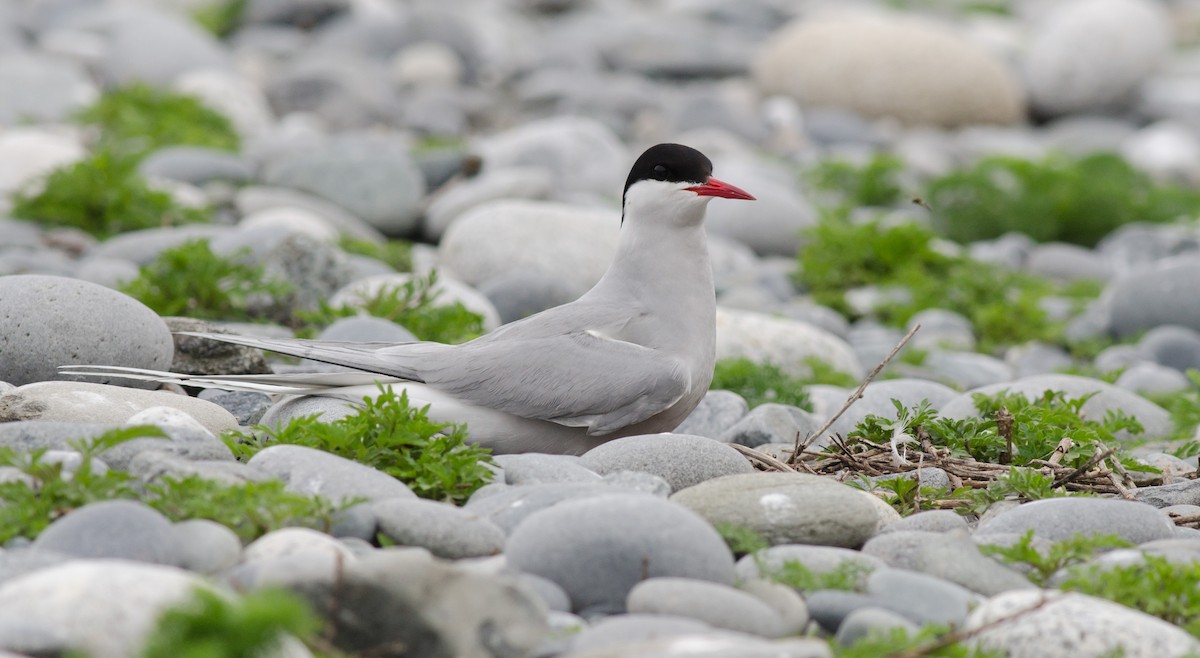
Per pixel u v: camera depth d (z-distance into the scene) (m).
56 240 15.38
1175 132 31.92
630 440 7.81
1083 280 19.58
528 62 35.00
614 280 8.88
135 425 6.94
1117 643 5.51
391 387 7.93
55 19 34.50
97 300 9.41
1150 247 21.33
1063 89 35.47
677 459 7.68
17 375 9.17
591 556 6.12
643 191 8.82
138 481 6.71
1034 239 22.94
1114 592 6.09
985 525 7.33
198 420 8.16
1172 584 6.11
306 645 5.35
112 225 16.36
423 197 19.95
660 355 8.46
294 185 19.22
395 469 7.37
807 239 20.03
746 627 5.76
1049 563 6.57
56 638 4.96
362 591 5.38
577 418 8.32
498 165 23.39
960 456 8.88
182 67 29.86
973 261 18.14
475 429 8.29
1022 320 16.58
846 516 6.91
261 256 13.92
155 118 23.62
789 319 15.49
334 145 19.86
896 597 6.07
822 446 9.21
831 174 24.14
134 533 5.85
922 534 6.80
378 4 38.28
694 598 5.78
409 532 6.42
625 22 40.06
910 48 33.66
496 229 15.88
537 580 6.04
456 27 35.19
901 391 11.02
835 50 33.88
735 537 6.66
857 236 18.09
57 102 25.72
